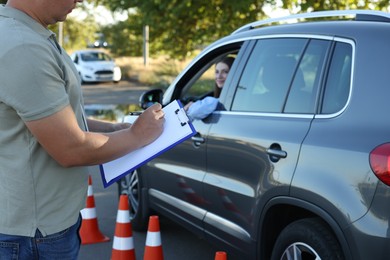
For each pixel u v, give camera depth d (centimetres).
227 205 405
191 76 530
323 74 349
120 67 3431
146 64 3362
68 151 204
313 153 325
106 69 3056
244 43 446
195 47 1867
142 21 1822
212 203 427
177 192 485
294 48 387
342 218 297
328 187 308
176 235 586
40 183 209
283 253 352
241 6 1455
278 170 348
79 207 222
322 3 1388
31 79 194
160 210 527
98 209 694
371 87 310
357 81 318
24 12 206
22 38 196
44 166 209
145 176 548
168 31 1844
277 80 389
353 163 297
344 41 343
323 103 340
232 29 1545
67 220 216
